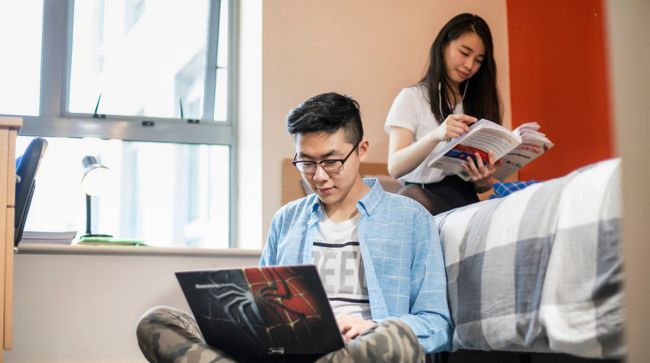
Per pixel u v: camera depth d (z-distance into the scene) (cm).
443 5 371
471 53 262
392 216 190
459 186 246
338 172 182
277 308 147
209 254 283
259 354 156
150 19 374
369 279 180
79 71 358
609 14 79
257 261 290
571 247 140
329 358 142
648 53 77
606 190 134
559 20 342
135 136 360
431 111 263
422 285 184
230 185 371
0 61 348
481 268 169
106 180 308
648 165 78
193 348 149
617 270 128
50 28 355
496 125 210
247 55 364
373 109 355
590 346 132
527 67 362
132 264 274
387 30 362
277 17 350
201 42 381
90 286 269
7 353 260
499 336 158
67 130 352
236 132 374
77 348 265
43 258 265
